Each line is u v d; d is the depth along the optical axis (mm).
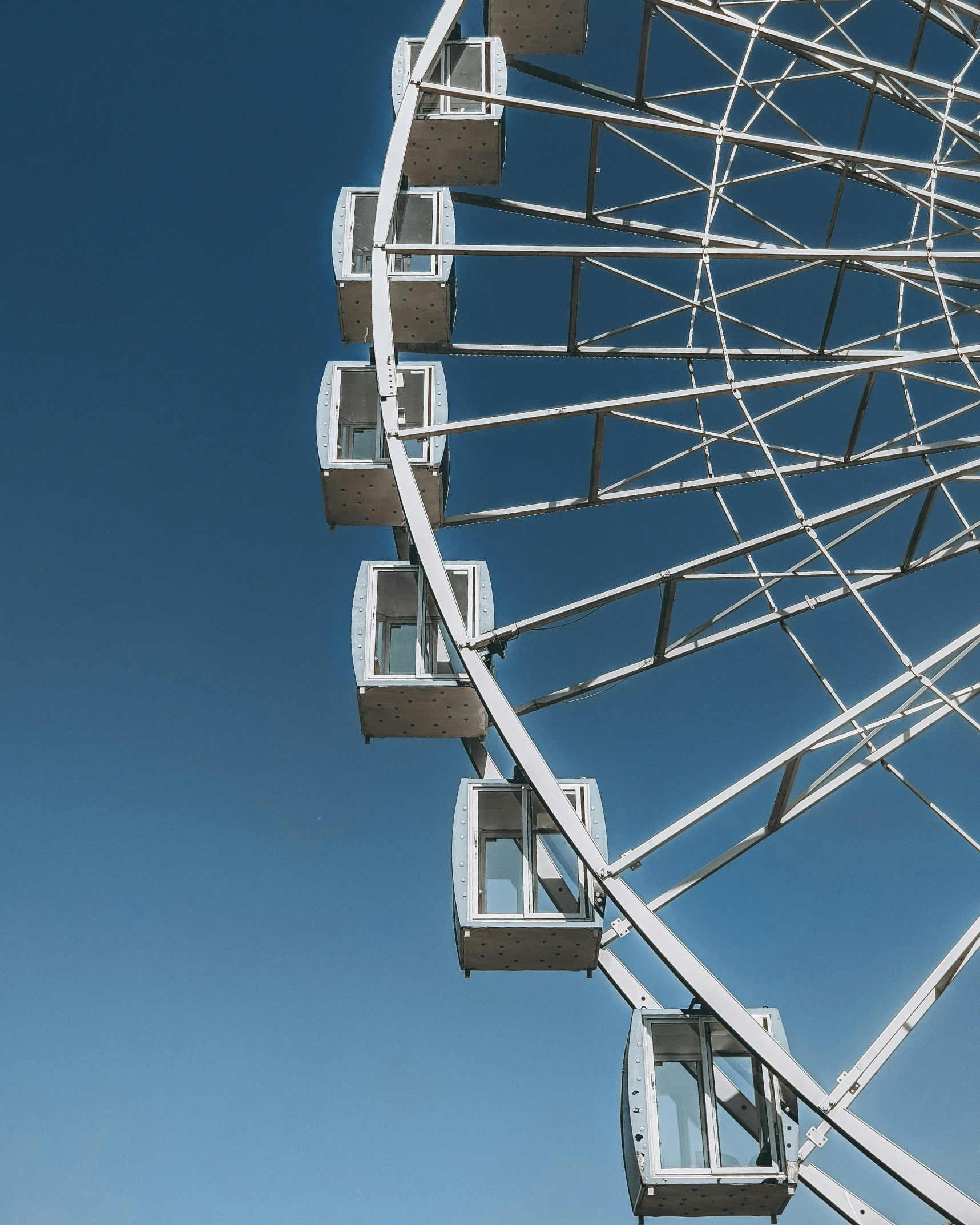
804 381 17578
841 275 20609
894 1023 13578
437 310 21938
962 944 13930
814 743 14805
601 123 20484
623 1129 16031
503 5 24031
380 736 19734
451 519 20984
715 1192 14891
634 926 14211
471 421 17984
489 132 23016
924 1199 12727
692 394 17688
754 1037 13578
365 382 21797
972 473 17656
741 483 20266
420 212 23047
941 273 21328
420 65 21797
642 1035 15805
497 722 15711
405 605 19656
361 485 20875
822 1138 14914
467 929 16938
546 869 17562
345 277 22188
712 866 15016
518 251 19500
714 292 18453
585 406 17828
